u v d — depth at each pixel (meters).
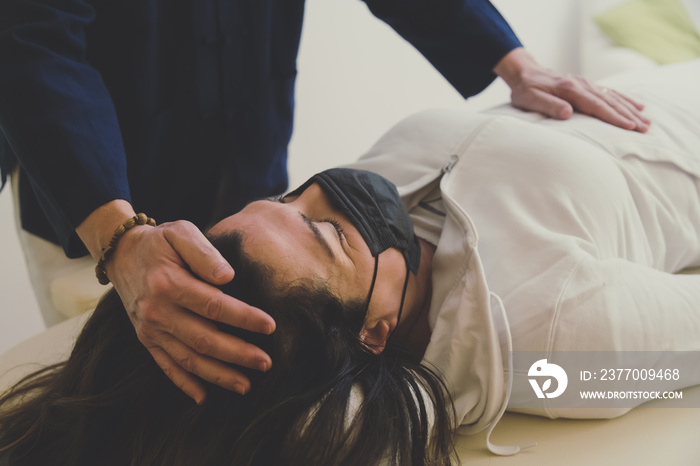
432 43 1.30
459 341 0.81
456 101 2.55
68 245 0.91
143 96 1.18
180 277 0.66
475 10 1.25
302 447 0.67
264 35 1.24
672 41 2.38
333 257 0.76
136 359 0.74
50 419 0.78
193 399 0.69
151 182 1.28
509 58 1.25
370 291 0.78
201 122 1.28
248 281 0.70
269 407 0.68
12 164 1.21
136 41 1.13
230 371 0.66
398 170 1.04
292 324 0.70
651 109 1.17
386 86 2.35
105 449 0.73
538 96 1.18
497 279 0.84
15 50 0.87
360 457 0.68
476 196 0.95
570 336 0.78
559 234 0.87
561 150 0.96
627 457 0.78
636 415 0.84
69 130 0.82
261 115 1.32
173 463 0.68
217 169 1.36
